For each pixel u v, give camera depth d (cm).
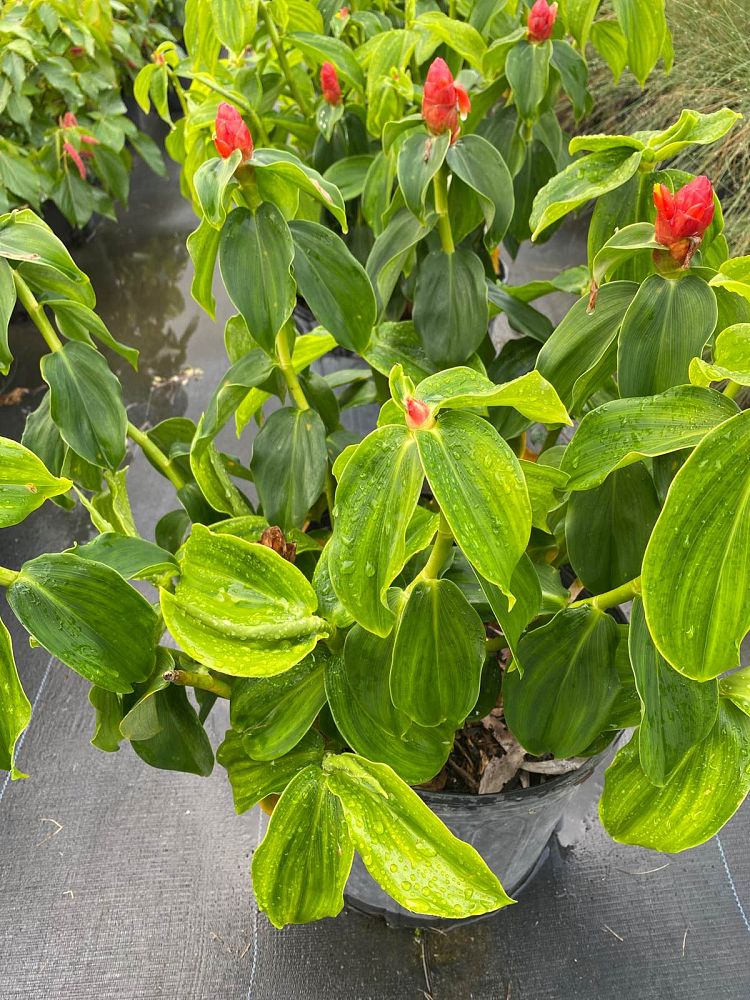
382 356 111
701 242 77
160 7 360
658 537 56
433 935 131
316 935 133
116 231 321
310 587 81
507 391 55
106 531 95
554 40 124
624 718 86
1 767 68
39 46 256
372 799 75
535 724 86
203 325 272
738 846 142
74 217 271
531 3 139
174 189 345
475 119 127
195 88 158
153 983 130
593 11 122
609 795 78
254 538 102
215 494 111
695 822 74
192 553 82
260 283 84
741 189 216
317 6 169
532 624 95
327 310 90
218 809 152
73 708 169
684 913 134
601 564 85
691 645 58
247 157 81
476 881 69
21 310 271
